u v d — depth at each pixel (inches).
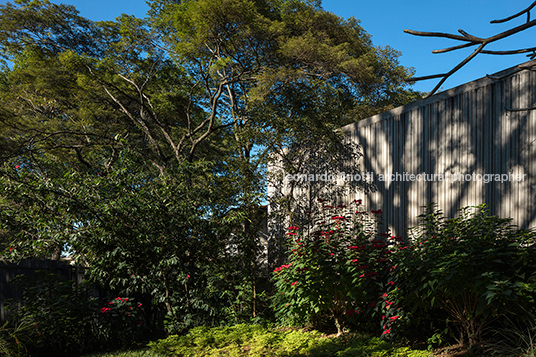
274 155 323.9
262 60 455.5
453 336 155.7
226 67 462.3
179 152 455.2
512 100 179.2
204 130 628.1
